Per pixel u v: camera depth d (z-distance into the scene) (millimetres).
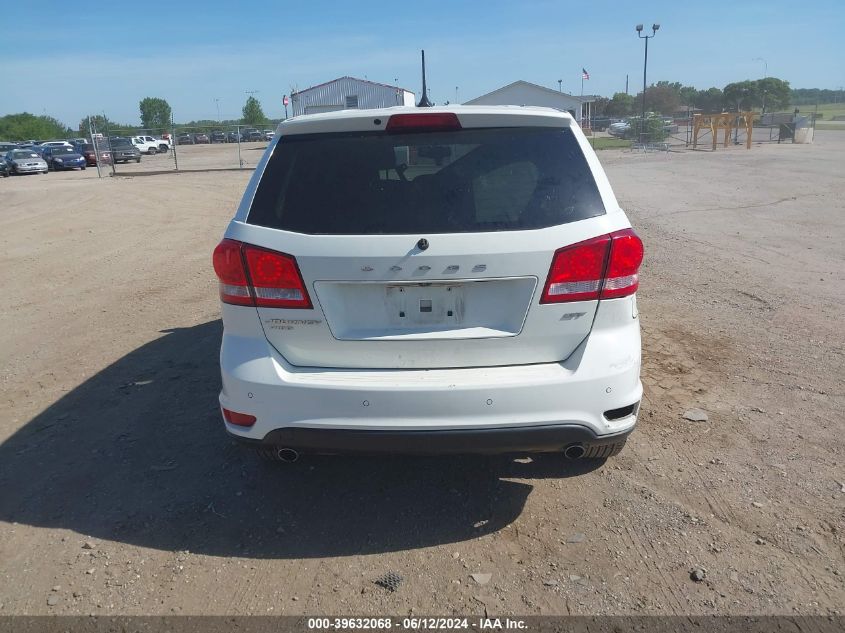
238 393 3012
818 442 3865
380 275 2859
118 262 9961
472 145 3047
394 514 3346
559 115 3115
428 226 2889
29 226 14180
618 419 3031
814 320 5977
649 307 6461
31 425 4395
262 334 3004
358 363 2979
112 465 3846
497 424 2859
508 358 2963
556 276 2889
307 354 2992
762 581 2797
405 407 2850
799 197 14227
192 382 5020
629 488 3490
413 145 3055
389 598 2764
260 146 53188
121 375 5219
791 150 30500
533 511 3332
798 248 9141
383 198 2959
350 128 3104
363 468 3783
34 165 35844
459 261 2838
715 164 23766
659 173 21297
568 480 3590
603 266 2918
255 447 3100
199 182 25234
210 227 13523
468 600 2742
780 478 3520
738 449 3818
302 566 2969
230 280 3006
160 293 7914
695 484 3494
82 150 46156
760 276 7602
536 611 2674
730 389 4590
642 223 11625
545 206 2943
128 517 3346
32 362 5629
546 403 2881
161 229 13375
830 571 2840
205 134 60312
